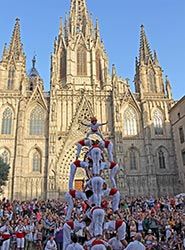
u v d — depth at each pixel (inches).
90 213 662.5
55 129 2869.1
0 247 1046.4
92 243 594.2
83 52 3437.5
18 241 1120.8
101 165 745.6
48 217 1316.4
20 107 2960.1
